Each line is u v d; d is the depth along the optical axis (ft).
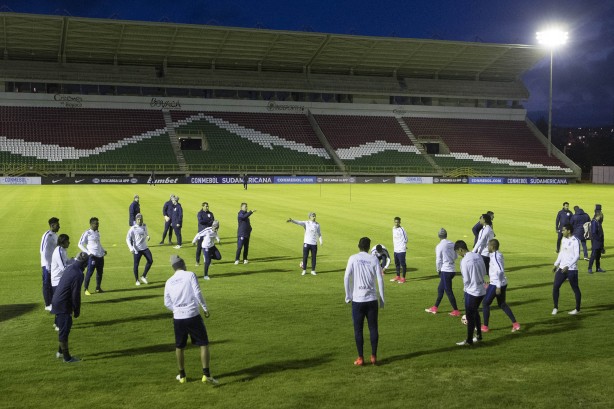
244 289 51.90
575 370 31.27
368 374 30.83
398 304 46.78
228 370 31.53
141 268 61.67
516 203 140.97
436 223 98.73
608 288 52.95
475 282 35.47
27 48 248.93
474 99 313.12
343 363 32.58
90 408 26.63
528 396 27.86
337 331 38.88
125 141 247.09
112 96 262.67
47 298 43.19
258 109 283.59
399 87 297.33
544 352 34.32
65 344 32.55
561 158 292.20
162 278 56.65
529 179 268.82
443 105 310.24
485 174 270.05
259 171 247.29
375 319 32.32
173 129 261.03
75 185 210.59
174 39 251.19
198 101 275.59
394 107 301.22
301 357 33.58
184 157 246.06
